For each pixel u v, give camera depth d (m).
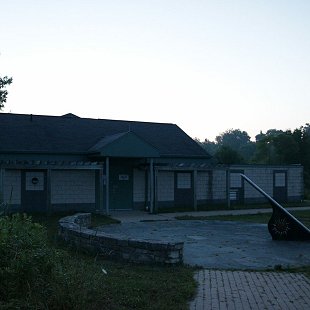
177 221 17.64
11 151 20.41
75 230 10.11
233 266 8.66
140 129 25.95
